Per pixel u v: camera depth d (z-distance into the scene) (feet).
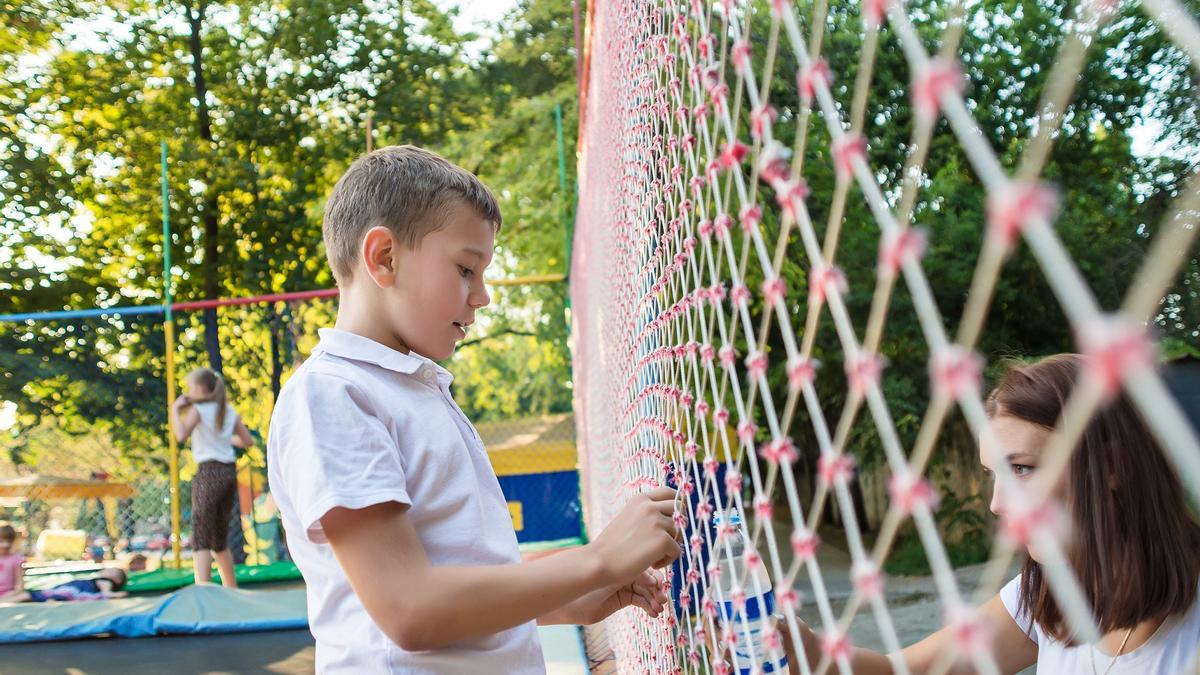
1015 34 20.44
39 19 42.80
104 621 18.65
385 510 3.87
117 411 26.91
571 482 27.96
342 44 46.83
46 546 26.27
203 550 22.65
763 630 2.94
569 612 5.16
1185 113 19.19
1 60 42.93
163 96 44.42
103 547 26.43
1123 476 4.40
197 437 22.81
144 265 43.96
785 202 1.93
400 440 4.23
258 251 44.60
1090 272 19.56
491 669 4.17
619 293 7.82
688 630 4.74
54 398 26.91
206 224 43.55
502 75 49.14
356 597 4.16
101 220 43.60
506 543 4.53
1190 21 0.90
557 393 35.65
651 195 5.13
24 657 17.20
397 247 4.42
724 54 2.59
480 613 3.78
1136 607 4.39
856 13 19.29
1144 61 19.39
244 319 26.53
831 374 21.66
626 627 8.91
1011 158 20.18
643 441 6.18
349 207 4.55
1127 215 19.61
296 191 44.88
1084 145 20.11
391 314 4.49
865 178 1.49
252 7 45.34
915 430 21.95
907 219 1.34
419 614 3.74
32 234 42.86
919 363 21.76
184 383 26.84
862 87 1.49
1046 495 1.12
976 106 20.29
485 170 45.52
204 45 45.19
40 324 26.91
